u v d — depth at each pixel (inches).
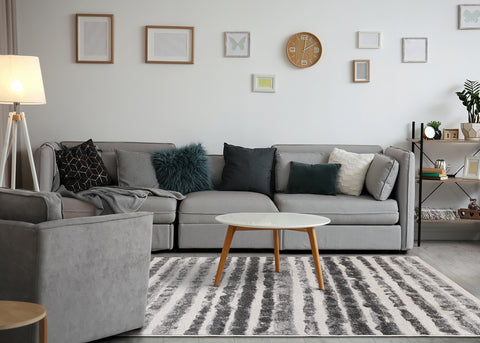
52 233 96.9
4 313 79.5
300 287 151.3
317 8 229.8
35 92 169.6
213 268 171.2
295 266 174.9
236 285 152.7
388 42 231.0
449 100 231.8
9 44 214.7
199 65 229.9
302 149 224.5
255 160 216.4
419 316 129.2
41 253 95.7
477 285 157.5
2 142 205.8
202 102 231.0
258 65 230.5
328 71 231.3
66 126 228.8
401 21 230.7
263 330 119.6
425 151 233.0
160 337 115.6
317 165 211.3
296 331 119.3
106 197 183.0
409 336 117.6
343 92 231.6
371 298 142.3
